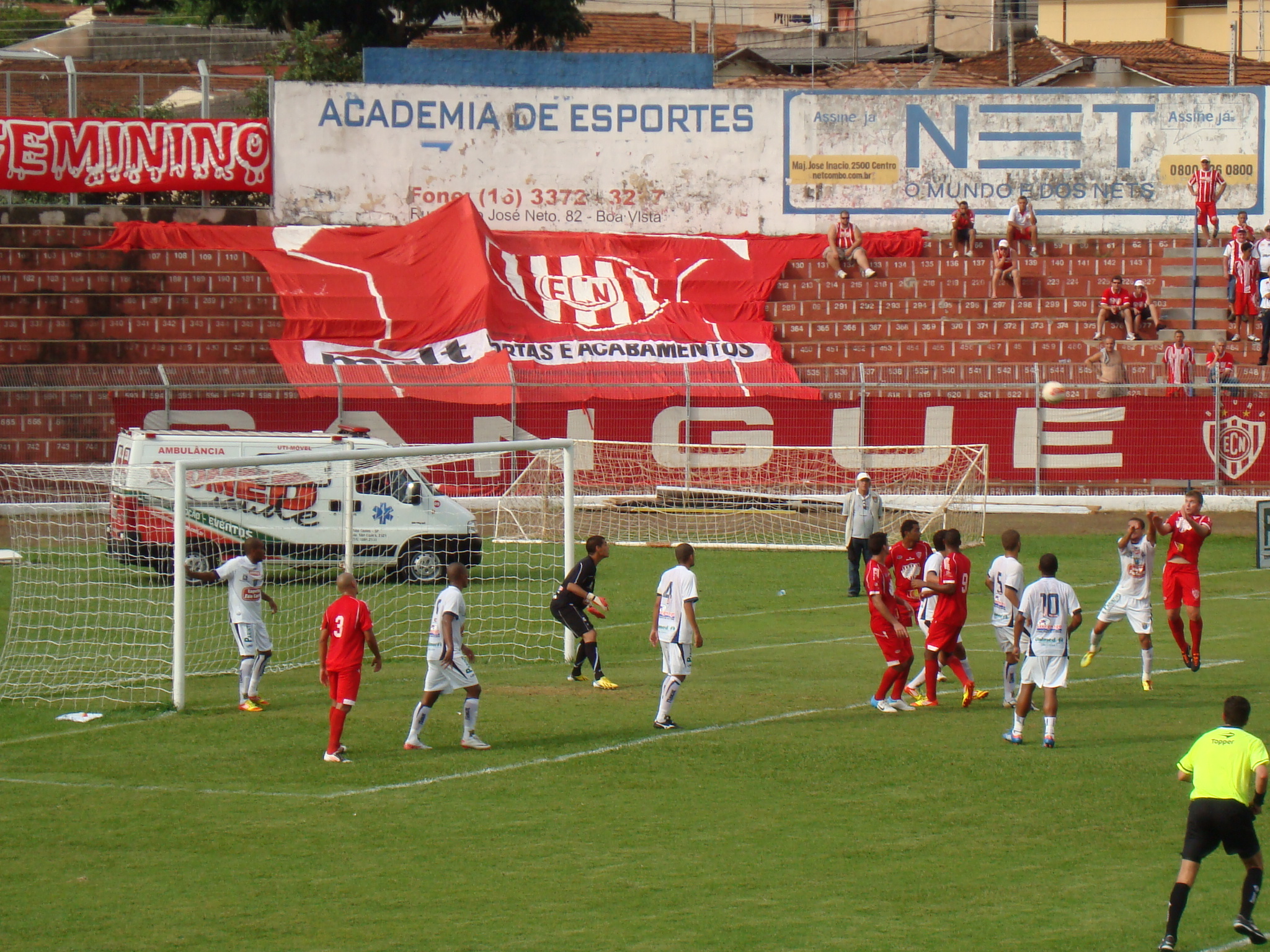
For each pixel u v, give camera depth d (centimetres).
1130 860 1858
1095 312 6838
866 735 2606
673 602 2655
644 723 2730
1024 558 5000
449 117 7469
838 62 11306
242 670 2909
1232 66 9331
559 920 1630
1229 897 1719
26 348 6091
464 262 6731
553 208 7556
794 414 5919
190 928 1616
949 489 5816
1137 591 3066
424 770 2372
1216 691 3019
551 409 5825
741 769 2356
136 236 6775
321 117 7369
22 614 3800
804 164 7625
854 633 3806
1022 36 12562
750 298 6881
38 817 2091
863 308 6856
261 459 3067
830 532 5528
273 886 1767
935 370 6288
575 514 5431
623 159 7575
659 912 1658
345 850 1923
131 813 2109
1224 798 1553
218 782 2295
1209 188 7181
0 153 6994
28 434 5634
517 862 1859
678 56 7700
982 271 7112
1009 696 2850
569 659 3456
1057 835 1969
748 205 7638
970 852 1891
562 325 6525
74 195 7331
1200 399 5822
